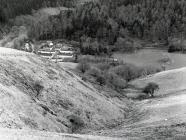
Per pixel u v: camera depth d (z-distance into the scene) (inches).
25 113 1967.3
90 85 3705.7
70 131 2199.8
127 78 6702.8
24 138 1270.9
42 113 2134.6
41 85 2544.3
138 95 4766.2
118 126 2657.5
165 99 3722.9
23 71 2559.1
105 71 6097.4
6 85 2133.4
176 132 1943.9
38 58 3196.4
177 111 2743.6
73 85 3043.8
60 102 2522.1
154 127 2196.1
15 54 2915.8
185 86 4911.4
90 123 2512.3
